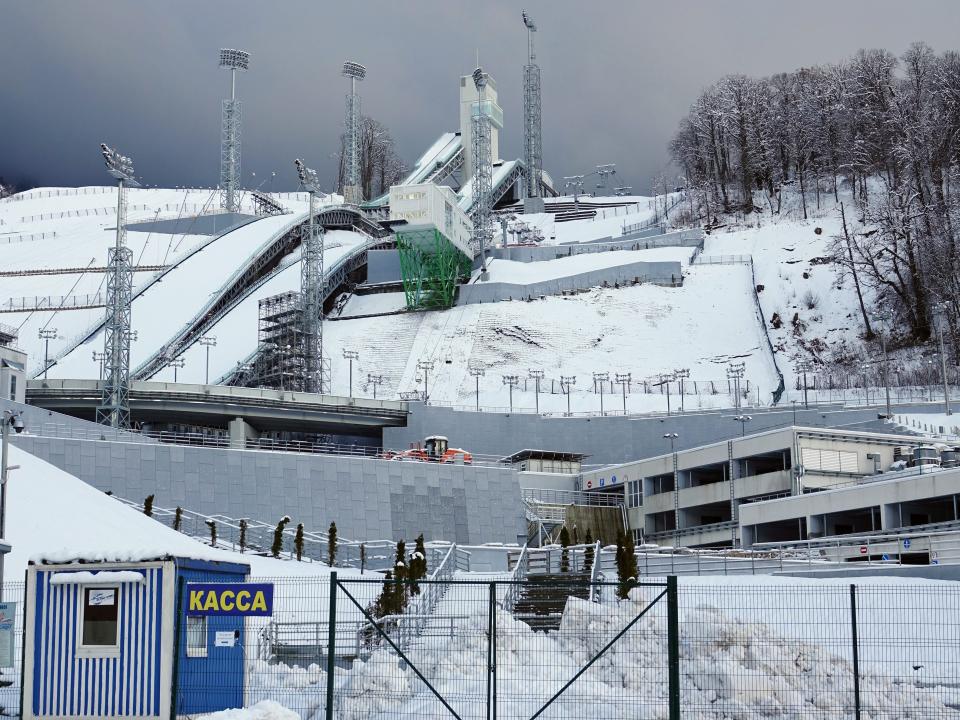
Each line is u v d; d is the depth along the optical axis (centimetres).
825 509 8806
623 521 11662
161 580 3077
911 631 4034
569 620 3997
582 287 18950
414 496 10956
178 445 10200
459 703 3231
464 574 6631
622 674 3553
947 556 7262
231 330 16875
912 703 3338
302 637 4022
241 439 13225
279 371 15312
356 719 3150
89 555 3112
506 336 17475
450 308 18588
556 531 11362
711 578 6400
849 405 13838
